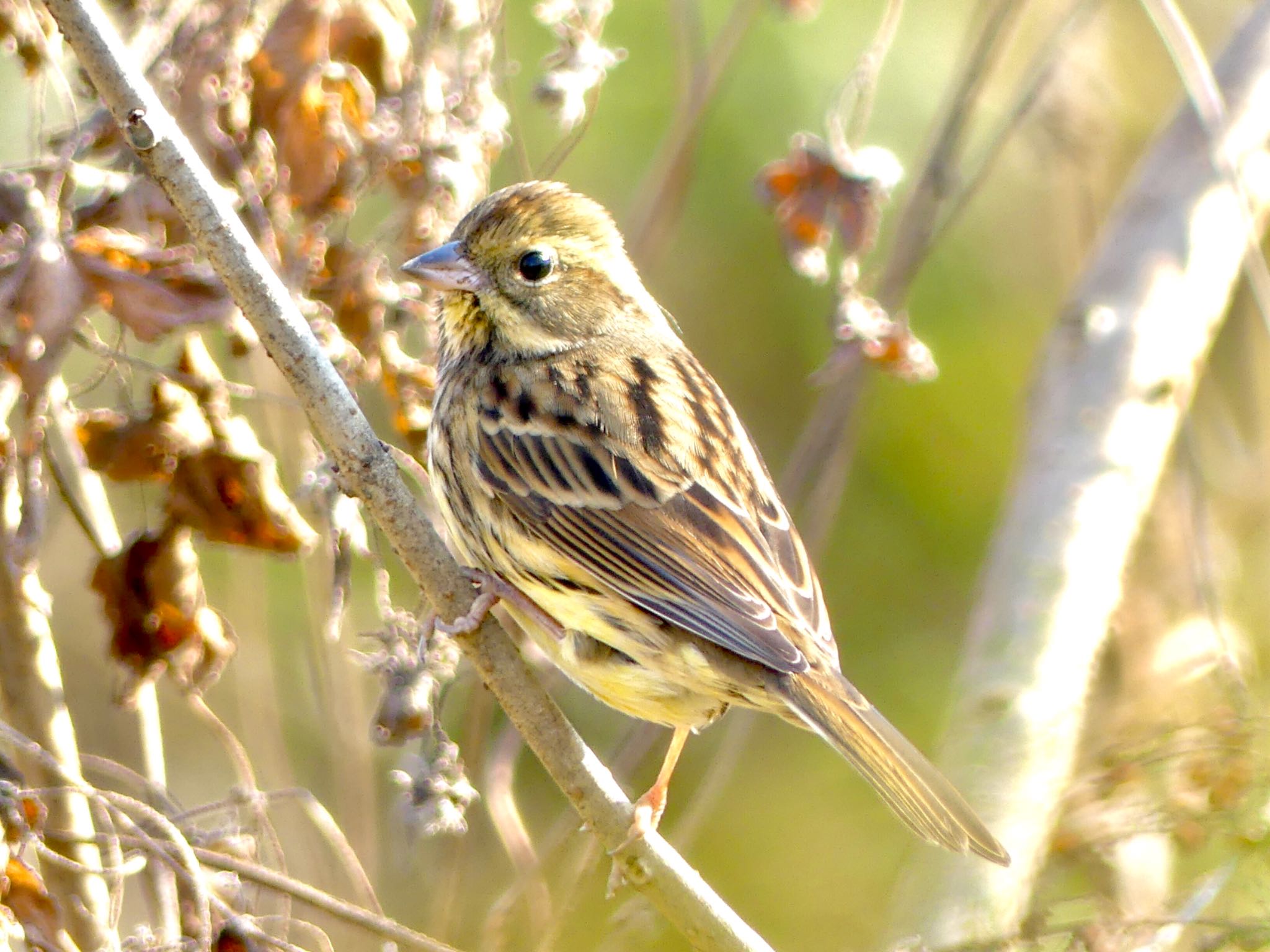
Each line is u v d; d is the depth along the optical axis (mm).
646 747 11148
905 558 14219
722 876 13133
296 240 8031
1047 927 9477
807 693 8461
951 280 14391
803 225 10133
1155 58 13953
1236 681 10219
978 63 11359
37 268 7211
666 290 14055
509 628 10289
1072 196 13820
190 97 7883
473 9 8570
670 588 8766
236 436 7914
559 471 8992
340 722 10516
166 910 7746
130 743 10375
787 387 14164
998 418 14359
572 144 9672
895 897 10094
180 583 8078
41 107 8086
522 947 10953
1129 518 10750
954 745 10242
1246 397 13109
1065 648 10344
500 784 10195
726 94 13938
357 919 7672
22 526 7379
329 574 10523
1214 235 11508
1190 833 9820
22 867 6883
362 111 8211
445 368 9367
